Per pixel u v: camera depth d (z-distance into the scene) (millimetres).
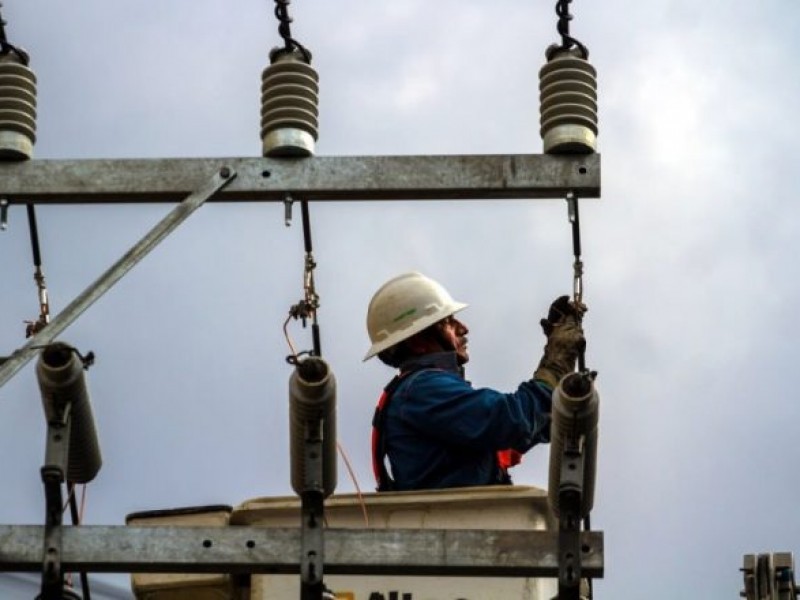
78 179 8891
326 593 8344
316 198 8875
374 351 10078
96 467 8672
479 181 8828
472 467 9523
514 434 9383
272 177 8852
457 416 9438
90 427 8477
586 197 8844
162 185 8875
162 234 8734
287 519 9016
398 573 8281
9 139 8906
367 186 8836
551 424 8391
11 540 8195
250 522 9031
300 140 8852
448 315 10086
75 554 8203
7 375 8438
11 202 8914
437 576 8656
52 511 8219
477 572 8250
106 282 8633
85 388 8320
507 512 8953
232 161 8875
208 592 9070
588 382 8234
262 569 8234
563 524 8234
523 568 8227
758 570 10055
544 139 8859
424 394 9539
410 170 8844
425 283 10219
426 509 8984
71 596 8312
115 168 8898
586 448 8312
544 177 8820
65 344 8227
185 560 8219
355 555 8234
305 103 8930
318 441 8273
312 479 8258
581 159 8836
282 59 9047
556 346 9492
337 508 9008
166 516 9031
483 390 9477
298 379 8211
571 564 8195
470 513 8969
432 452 9523
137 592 9102
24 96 8984
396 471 9594
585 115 8859
